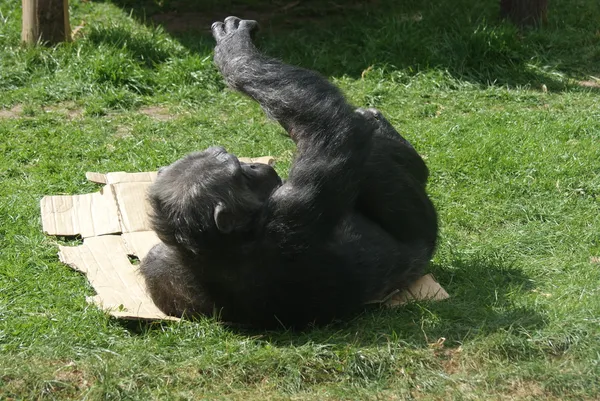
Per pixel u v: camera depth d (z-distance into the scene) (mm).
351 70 15891
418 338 7582
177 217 7418
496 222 10422
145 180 11188
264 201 7730
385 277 8242
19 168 11812
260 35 17625
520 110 14156
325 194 7453
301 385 7059
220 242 7426
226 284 7742
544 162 11727
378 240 8359
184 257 7668
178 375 7164
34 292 8773
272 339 7730
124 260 9414
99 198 10711
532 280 8914
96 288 8766
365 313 8148
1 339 7812
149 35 16844
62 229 10133
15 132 12992
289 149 12703
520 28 17500
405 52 16109
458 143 12625
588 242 9750
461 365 7242
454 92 15109
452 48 15977
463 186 11375
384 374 7148
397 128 13422
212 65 15484
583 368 7074
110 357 7453
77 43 15922
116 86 14930
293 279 7641
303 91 7754
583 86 15367
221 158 7605
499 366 7199
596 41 17188
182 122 13688
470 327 7758
